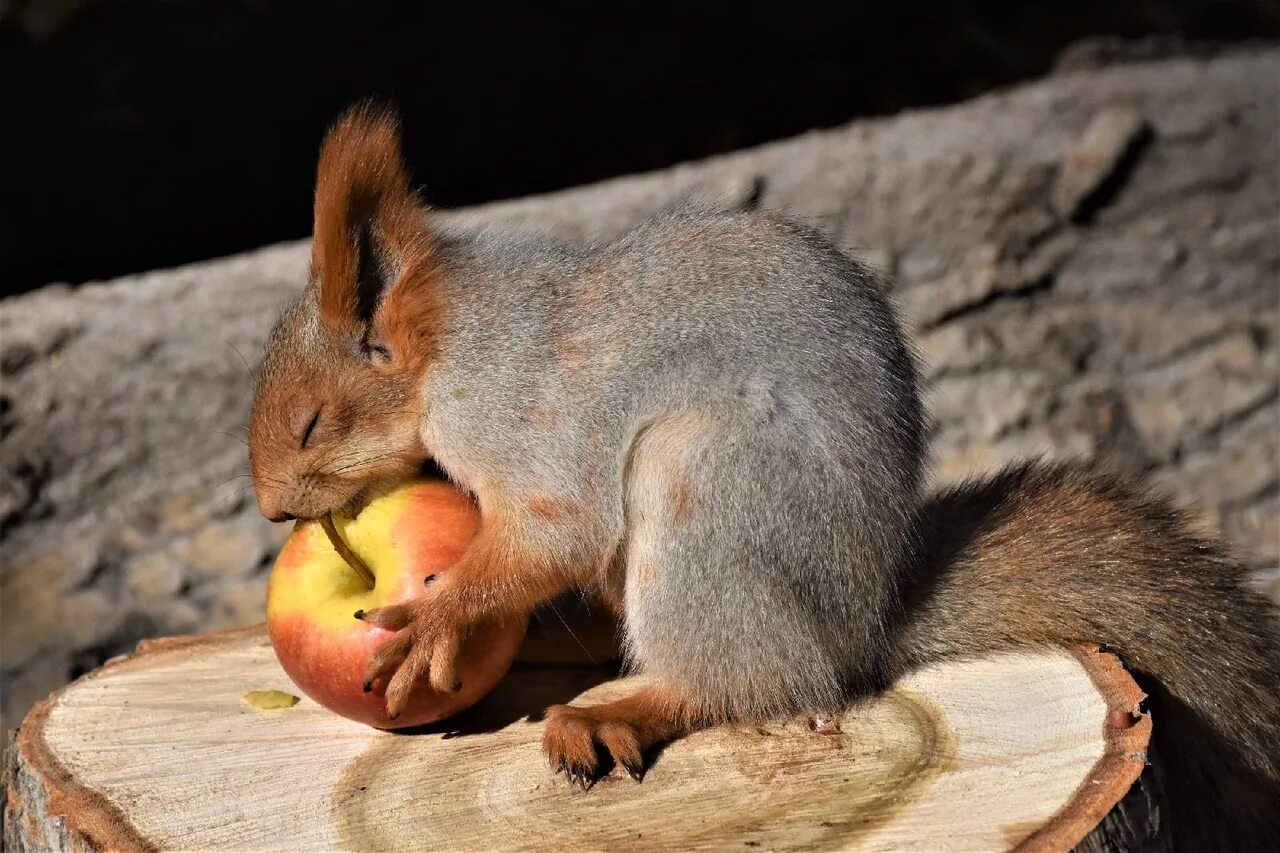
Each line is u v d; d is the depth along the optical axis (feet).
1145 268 9.29
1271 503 9.16
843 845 7.45
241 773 7.63
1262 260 9.27
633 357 7.73
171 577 8.89
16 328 8.86
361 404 7.76
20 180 9.75
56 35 9.48
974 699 7.68
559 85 10.47
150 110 9.80
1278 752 7.76
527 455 7.73
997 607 7.77
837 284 7.77
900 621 7.76
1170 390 9.26
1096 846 7.45
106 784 7.62
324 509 7.75
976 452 9.19
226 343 8.88
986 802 7.49
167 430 8.89
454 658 7.65
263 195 10.18
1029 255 9.20
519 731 7.70
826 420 7.70
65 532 8.88
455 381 7.75
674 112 10.72
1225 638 7.78
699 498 7.66
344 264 7.75
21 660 8.84
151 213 10.07
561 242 7.86
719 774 7.59
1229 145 9.18
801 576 7.68
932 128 9.35
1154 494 7.94
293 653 7.67
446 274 7.79
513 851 7.48
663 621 7.68
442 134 10.34
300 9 9.82
